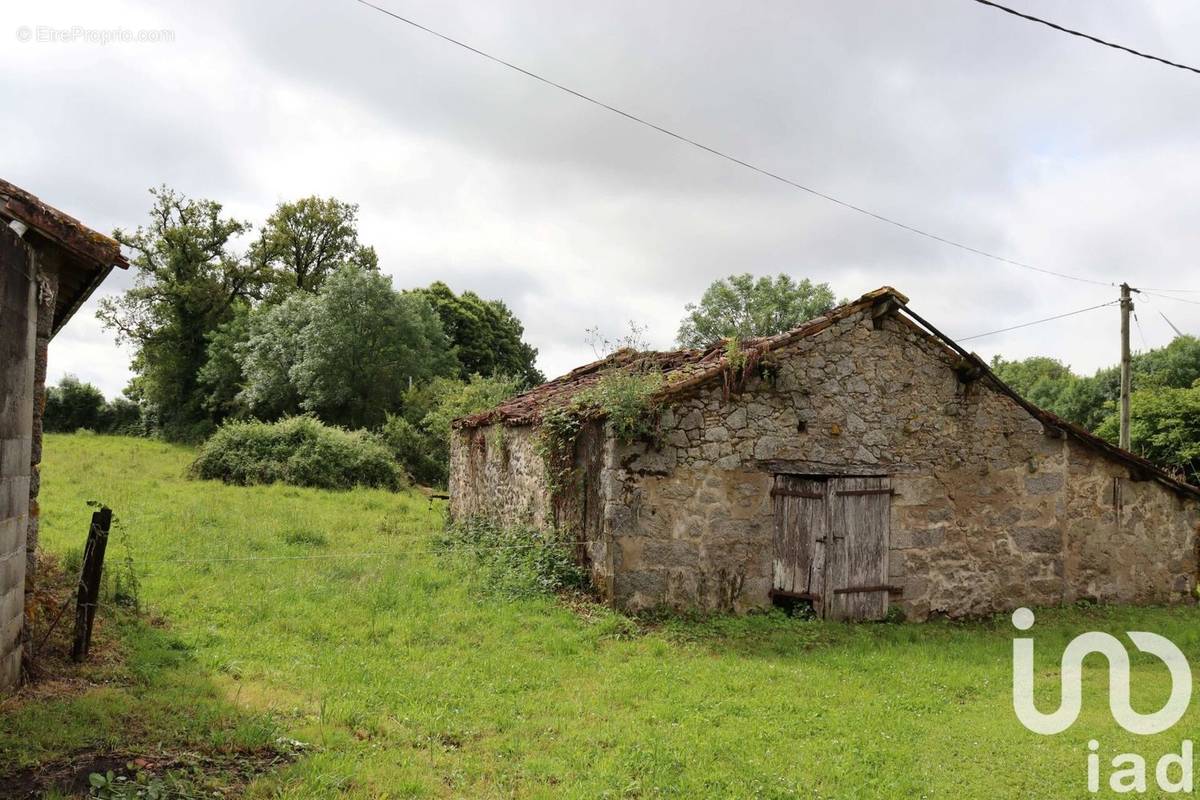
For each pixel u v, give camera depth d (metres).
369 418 36.09
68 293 7.26
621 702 7.04
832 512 11.30
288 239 46.81
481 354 48.09
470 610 9.66
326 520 16.72
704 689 7.49
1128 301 19.08
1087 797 5.52
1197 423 25.09
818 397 11.41
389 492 24.64
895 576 11.63
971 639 10.54
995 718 7.18
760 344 11.15
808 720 6.80
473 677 7.38
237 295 46.56
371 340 36.78
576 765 5.57
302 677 6.97
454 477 18.84
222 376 41.97
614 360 14.30
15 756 4.65
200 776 4.66
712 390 10.86
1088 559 13.09
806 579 11.13
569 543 11.24
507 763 5.54
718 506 10.83
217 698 6.10
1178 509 13.85
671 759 5.69
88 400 46.09
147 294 43.78
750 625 10.25
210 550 11.96
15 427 5.67
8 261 5.40
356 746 5.51
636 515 10.41
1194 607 13.34
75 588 8.62
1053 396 46.09
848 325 11.60
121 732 5.17
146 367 45.75
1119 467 13.41
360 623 8.88
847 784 5.51
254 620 8.70
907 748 6.26
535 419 12.58
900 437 11.85
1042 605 12.65
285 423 25.77
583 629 9.29
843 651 9.39
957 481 12.19
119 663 6.82
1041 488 12.77
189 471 23.86
